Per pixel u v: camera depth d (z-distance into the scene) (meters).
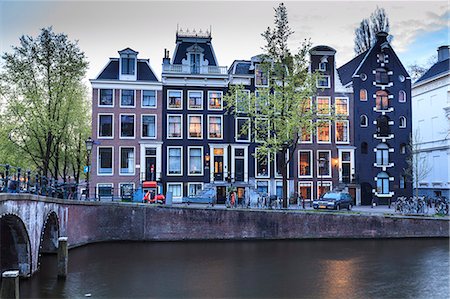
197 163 36.66
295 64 29.44
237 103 32.06
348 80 41.03
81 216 25.30
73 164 40.84
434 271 19.11
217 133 37.03
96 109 35.56
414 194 44.62
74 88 32.31
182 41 37.62
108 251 23.59
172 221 26.78
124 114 35.91
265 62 30.02
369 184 38.97
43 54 31.03
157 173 35.88
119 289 16.17
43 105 30.88
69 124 34.59
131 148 35.88
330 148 38.53
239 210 26.92
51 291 15.72
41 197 17.97
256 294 15.67
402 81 40.50
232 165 36.78
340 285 16.86
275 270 19.20
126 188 35.38
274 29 29.48
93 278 17.66
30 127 30.88
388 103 40.22
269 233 26.95
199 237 26.73
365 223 27.36
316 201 31.25
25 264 16.88
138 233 26.69
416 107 47.16
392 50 40.62
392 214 28.12
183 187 36.16
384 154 39.81
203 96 36.94
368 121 39.50
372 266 20.02
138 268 19.50
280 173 37.44
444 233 27.81
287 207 30.27
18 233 16.27
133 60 36.47
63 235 22.42
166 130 36.38
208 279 17.67
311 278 17.86
